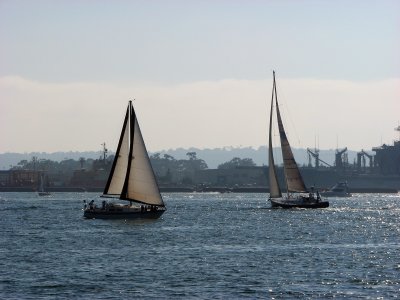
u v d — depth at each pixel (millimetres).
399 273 140125
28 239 199250
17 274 138500
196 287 126875
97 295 120938
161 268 145500
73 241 192750
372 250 175375
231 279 134000
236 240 198000
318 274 139125
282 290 124625
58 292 123000
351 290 124625
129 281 131875
